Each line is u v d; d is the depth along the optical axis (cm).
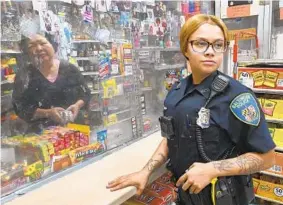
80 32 161
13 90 127
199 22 113
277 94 238
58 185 130
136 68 201
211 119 112
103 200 116
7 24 124
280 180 242
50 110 145
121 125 187
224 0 302
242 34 299
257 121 109
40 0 138
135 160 156
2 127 123
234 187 117
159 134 205
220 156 114
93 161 157
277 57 293
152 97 221
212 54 112
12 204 114
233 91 112
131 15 197
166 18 233
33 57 136
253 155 110
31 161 132
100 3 171
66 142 147
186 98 121
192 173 105
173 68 239
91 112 167
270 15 284
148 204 155
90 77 167
